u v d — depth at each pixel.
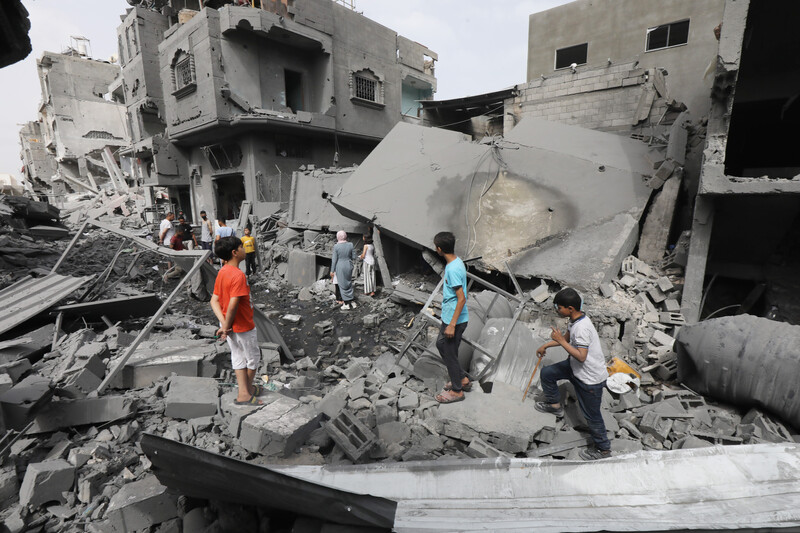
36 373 4.43
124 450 3.52
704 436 3.78
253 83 15.55
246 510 2.77
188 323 6.88
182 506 2.98
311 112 17.61
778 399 3.75
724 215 6.83
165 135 19.39
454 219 7.98
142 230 18.47
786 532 2.50
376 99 19.38
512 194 7.97
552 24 15.76
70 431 3.72
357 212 8.70
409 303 8.35
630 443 3.66
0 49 1.92
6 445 3.23
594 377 3.28
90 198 27.58
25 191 31.64
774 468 3.04
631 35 14.01
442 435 3.89
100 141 33.50
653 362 5.16
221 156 18.12
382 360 5.62
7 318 5.45
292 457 3.47
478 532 2.43
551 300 6.11
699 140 7.95
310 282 10.40
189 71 15.48
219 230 11.24
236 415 3.74
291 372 5.71
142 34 20.39
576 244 6.77
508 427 3.71
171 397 4.07
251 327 4.00
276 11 14.99
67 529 2.81
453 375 4.19
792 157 9.84
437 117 17.86
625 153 8.02
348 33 17.67
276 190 16.61
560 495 2.96
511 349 4.72
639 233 7.25
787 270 6.15
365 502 2.24
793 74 7.81
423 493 3.00
